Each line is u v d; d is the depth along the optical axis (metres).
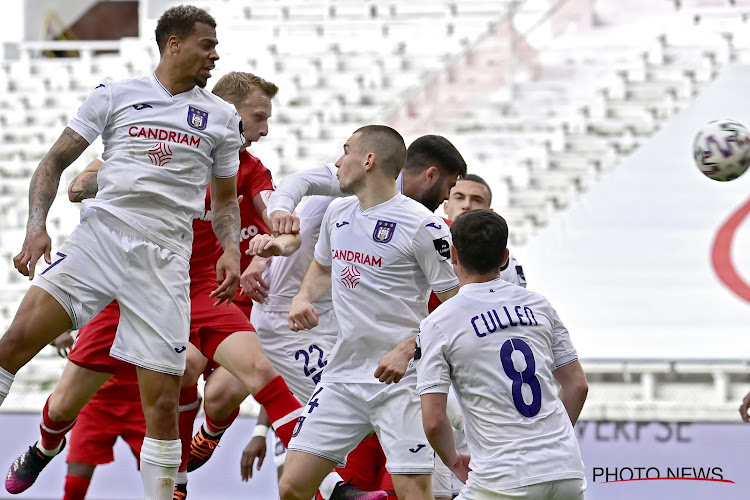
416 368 14.91
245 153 19.84
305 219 19.91
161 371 15.59
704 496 26.30
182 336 15.80
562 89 56.62
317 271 17.98
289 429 17.41
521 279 20.45
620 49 58.09
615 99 56.28
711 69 56.97
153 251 15.50
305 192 19.06
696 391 39.19
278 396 17.55
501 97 55.31
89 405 22.94
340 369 16.77
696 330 44.47
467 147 54.12
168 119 15.45
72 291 15.21
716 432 26.48
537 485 13.87
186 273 15.96
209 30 15.60
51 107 65.25
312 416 16.64
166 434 15.74
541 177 53.09
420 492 16.28
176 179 15.57
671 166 48.03
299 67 65.00
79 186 17.00
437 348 14.59
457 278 16.34
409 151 18.55
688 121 48.72
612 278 46.19
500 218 15.27
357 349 16.56
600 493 26.53
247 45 68.44
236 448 27.78
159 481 15.66
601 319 45.34
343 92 61.69
